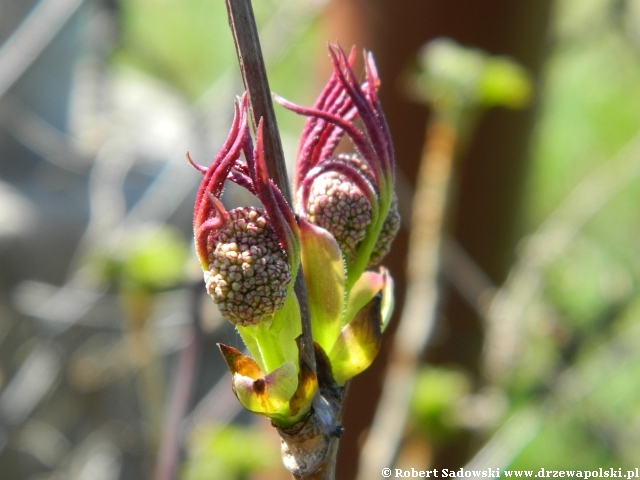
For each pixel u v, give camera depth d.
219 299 0.18
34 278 0.49
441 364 0.40
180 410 0.31
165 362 0.43
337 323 0.19
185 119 0.58
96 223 0.46
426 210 0.33
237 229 0.18
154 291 0.35
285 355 0.18
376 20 0.38
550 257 0.43
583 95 0.76
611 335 0.47
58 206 0.51
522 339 0.39
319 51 0.41
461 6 0.38
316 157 0.19
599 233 0.66
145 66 0.69
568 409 0.43
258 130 0.17
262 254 0.18
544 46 0.40
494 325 0.38
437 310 0.32
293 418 0.18
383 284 0.19
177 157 0.48
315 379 0.18
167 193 0.45
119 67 0.68
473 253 0.41
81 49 0.55
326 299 0.19
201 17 0.76
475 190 0.41
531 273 0.42
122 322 0.47
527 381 0.40
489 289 0.39
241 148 0.18
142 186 0.50
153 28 0.76
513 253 0.43
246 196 0.48
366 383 0.39
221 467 0.36
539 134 0.42
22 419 0.48
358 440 0.39
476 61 0.33
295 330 0.18
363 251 0.19
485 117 0.40
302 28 0.46
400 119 0.38
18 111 0.51
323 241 0.18
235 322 0.18
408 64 0.38
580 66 0.75
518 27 0.38
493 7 0.38
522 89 0.33
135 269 0.35
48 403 0.51
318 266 0.18
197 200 0.18
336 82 0.19
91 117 0.56
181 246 0.37
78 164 0.53
